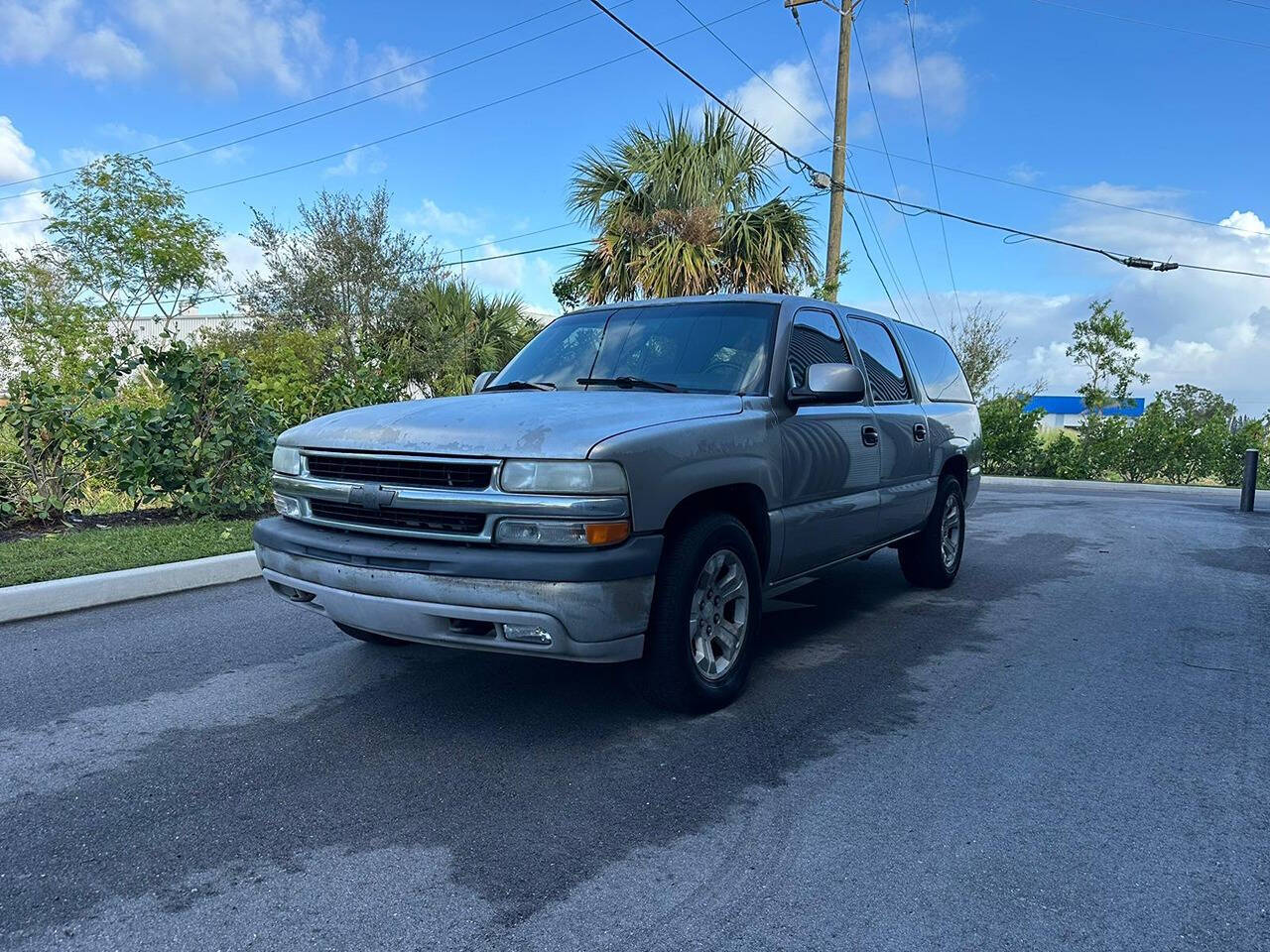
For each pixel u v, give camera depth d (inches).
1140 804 122.0
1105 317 837.2
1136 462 785.6
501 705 157.0
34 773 129.3
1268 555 328.2
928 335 271.7
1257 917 95.7
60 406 297.9
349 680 169.8
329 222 778.8
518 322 812.6
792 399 172.2
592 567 126.2
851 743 142.4
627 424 138.0
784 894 98.8
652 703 149.7
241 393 328.8
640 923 93.2
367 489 140.6
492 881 101.2
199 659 182.4
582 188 641.6
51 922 93.0
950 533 265.1
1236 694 168.2
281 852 107.4
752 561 158.9
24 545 263.4
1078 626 218.8
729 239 616.1
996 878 102.9
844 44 704.4
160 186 716.7
